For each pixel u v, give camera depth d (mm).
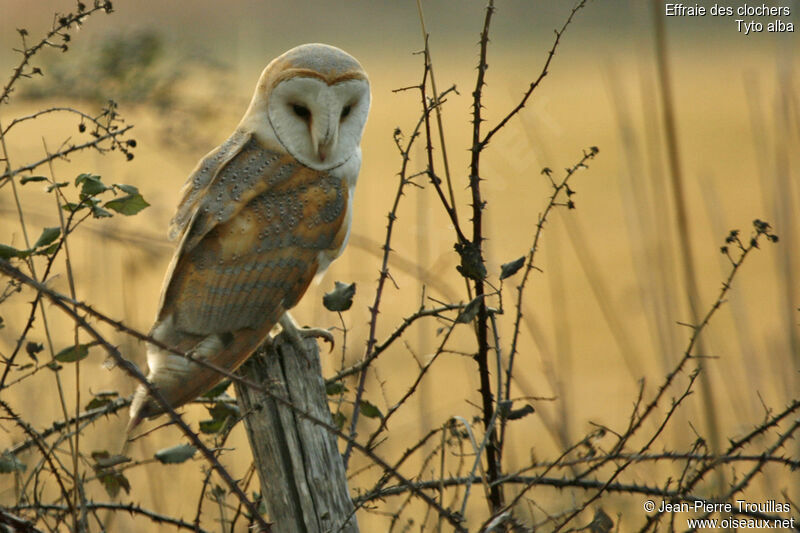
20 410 8664
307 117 7688
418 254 8688
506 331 13586
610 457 6195
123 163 14570
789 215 8516
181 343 6805
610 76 9312
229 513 8250
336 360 8914
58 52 10883
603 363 16719
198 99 11406
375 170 24062
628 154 9016
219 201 7449
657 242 8250
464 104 29469
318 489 6246
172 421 5113
